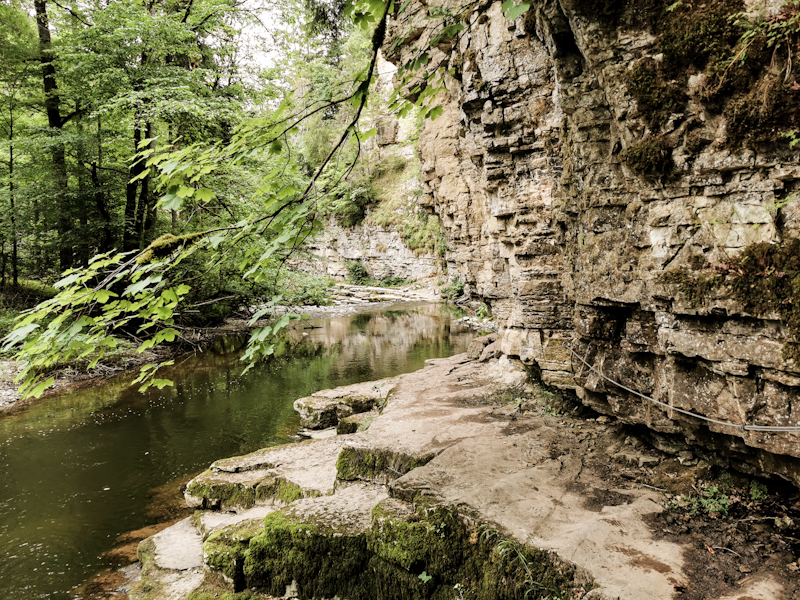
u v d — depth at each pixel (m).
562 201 5.49
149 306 2.60
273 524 4.73
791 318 3.03
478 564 3.81
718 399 3.60
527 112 7.00
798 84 2.92
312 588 4.54
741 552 3.38
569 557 3.38
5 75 15.83
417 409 7.11
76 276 2.33
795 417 3.13
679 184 3.70
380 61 32.16
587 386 5.09
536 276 7.39
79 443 9.09
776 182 3.16
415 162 37.00
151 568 5.18
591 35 3.93
